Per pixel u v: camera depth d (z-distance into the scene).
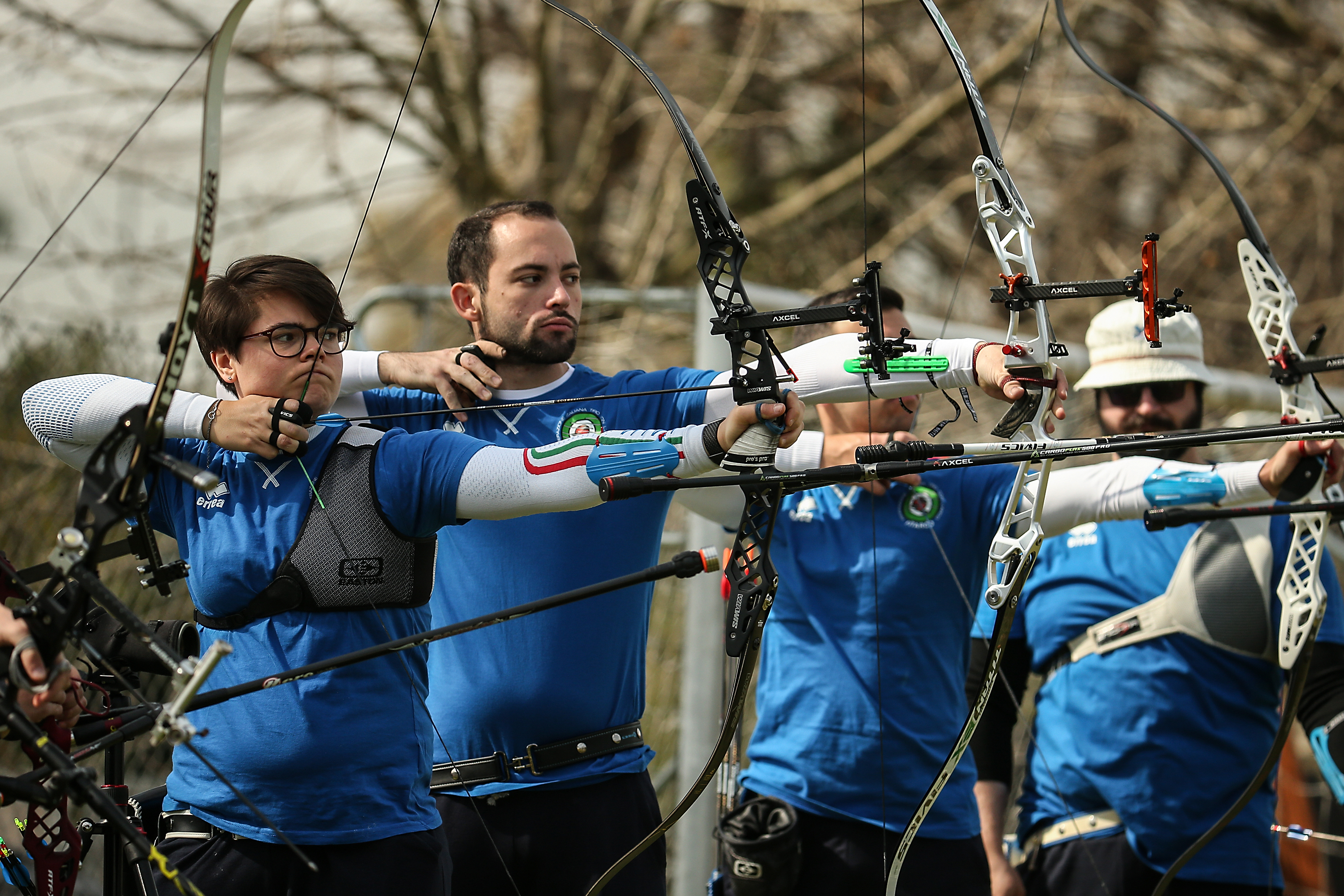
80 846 7.32
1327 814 14.27
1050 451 7.18
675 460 7.14
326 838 7.20
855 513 9.67
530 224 9.10
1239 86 29.92
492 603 8.65
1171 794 9.82
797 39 32.78
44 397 7.85
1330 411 9.48
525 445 8.99
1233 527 9.90
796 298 13.93
